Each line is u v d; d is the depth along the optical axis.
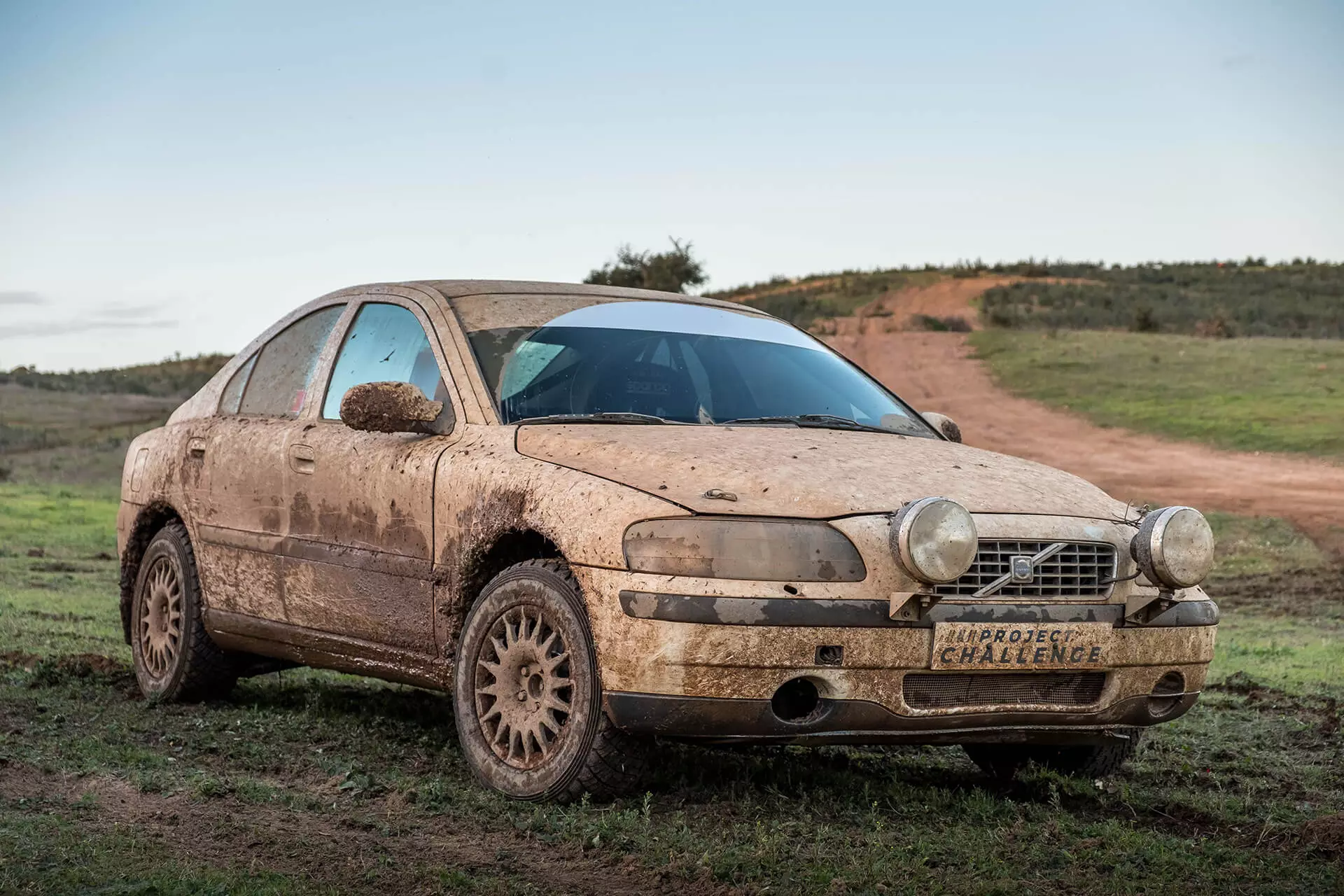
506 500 4.54
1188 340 58.47
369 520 5.18
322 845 3.81
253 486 5.81
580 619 4.22
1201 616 4.55
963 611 4.11
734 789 4.55
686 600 3.98
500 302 5.47
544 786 4.29
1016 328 73.31
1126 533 4.46
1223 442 33.69
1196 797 4.77
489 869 3.63
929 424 5.71
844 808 4.36
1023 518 4.32
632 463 4.43
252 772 4.80
